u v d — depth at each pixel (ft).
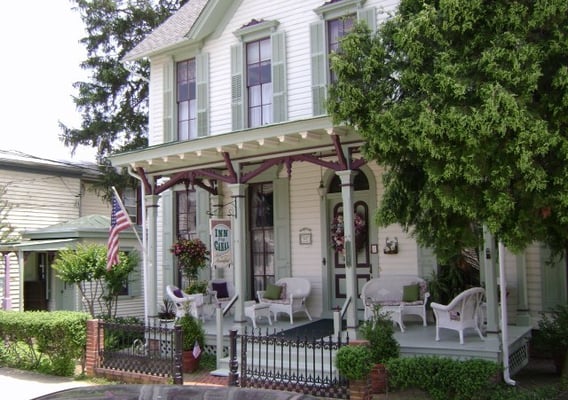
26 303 61.41
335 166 30.94
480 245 22.00
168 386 11.18
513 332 31.48
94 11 80.69
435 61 20.15
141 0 82.02
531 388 24.99
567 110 18.37
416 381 23.67
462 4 19.20
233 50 44.91
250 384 28.17
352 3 39.58
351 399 23.70
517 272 34.01
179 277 48.03
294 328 36.47
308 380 26.68
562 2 18.12
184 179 40.24
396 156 21.59
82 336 33.50
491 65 18.42
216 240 35.04
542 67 19.08
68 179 67.87
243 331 33.71
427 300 36.06
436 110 19.49
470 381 22.40
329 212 41.34
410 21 20.95
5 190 60.80
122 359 32.22
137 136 81.66
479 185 19.07
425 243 22.89
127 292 60.49
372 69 21.88
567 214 18.44
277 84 42.34
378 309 29.63
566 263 33.40
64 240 55.72
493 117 17.51
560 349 29.09
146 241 42.11
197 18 45.39
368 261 39.45
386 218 22.91
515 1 18.83
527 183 17.90
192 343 33.12
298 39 42.04
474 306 29.22
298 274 42.19
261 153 33.73
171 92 48.39
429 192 20.54
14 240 58.23
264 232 44.62
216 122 45.88
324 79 40.29
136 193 77.51
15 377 33.96
